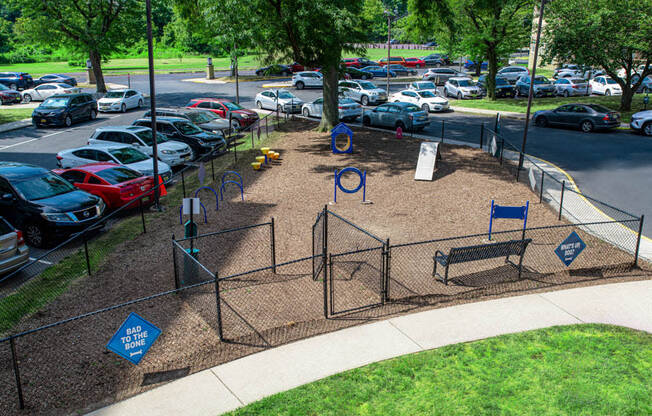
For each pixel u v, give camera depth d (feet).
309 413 20.92
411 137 82.94
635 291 31.86
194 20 108.68
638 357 24.76
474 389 22.35
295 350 25.59
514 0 111.86
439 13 100.27
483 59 124.77
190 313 29.12
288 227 43.39
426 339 26.55
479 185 56.13
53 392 22.26
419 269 35.24
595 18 87.92
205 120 84.28
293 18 67.87
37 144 82.58
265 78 176.86
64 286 32.37
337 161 67.56
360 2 75.82
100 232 43.01
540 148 74.18
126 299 30.60
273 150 75.46
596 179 58.08
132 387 22.79
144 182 49.49
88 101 106.01
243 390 22.58
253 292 31.83
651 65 104.99
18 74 155.63
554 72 169.37
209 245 39.14
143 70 213.25
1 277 34.37
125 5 128.98
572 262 36.29
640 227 34.71
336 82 86.33
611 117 82.69
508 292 31.94
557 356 24.81
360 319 28.68
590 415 20.68
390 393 22.15
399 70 189.06
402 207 49.01
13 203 41.32
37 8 126.00
